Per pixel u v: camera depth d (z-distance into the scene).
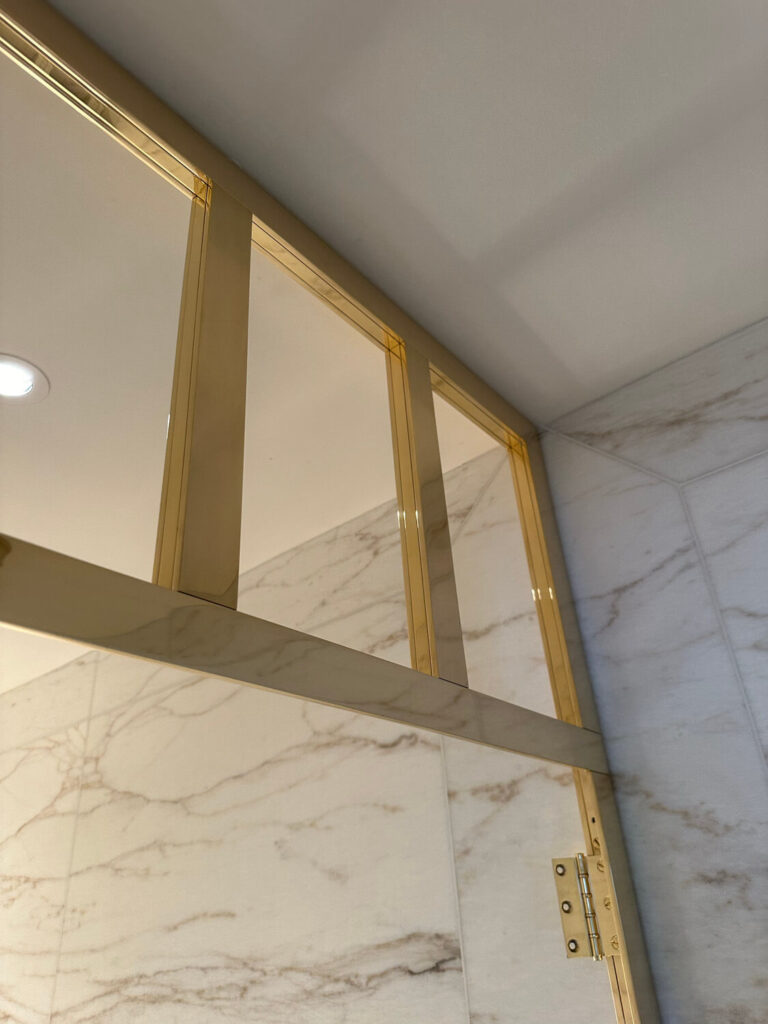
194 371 0.58
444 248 0.81
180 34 0.61
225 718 1.34
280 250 0.75
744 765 0.77
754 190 0.77
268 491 1.22
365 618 1.22
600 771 0.84
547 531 1.00
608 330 0.93
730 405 0.92
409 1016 0.93
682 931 0.75
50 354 0.91
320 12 0.60
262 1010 1.08
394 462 0.83
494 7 0.60
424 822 1.02
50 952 1.45
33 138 0.68
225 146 0.70
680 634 0.86
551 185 0.75
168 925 1.26
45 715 1.74
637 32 0.63
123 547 1.29
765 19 0.62
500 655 1.03
